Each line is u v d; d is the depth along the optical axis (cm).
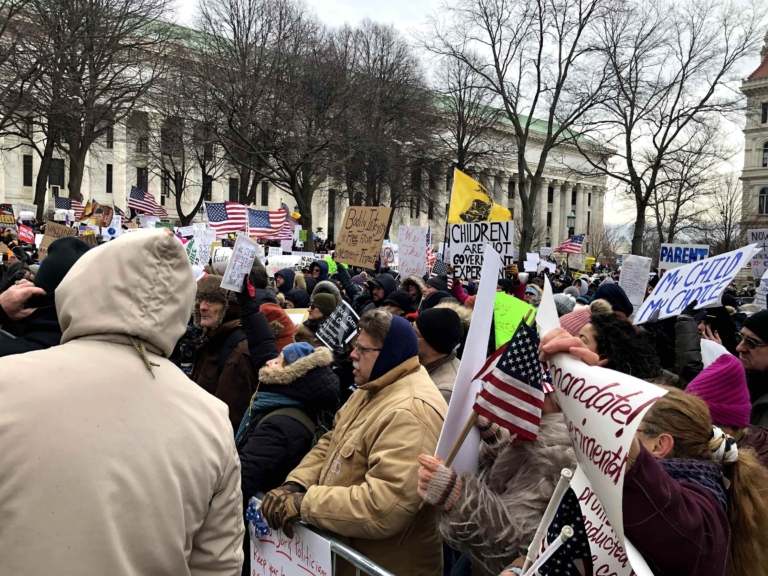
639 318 542
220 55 2700
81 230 1811
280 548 271
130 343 154
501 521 200
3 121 1969
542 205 7781
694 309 484
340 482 262
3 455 132
